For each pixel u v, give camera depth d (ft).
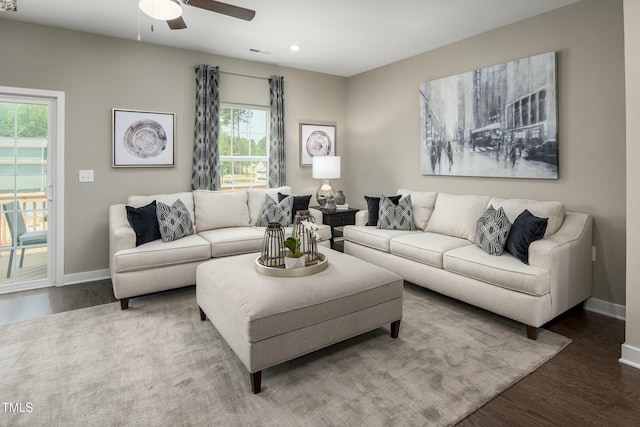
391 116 16.65
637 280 7.47
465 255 10.23
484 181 13.10
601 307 10.38
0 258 11.97
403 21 11.82
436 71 14.52
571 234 9.89
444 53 14.17
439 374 7.25
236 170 16.38
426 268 11.30
